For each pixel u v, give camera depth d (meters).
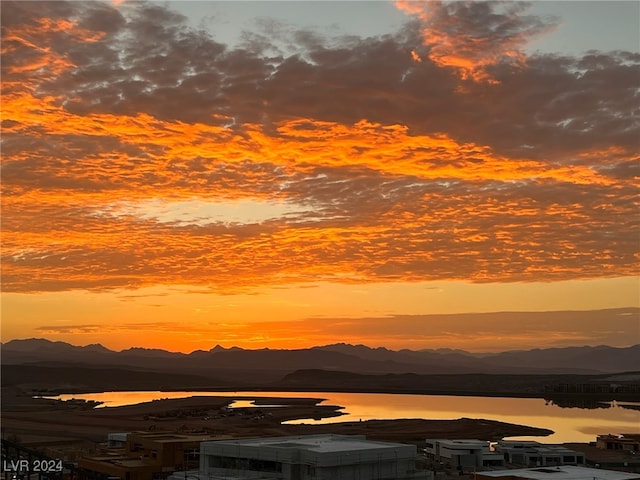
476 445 185.00
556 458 184.62
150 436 156.38
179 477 106.62
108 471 141.25
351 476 99.81
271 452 102.31
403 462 104.94
